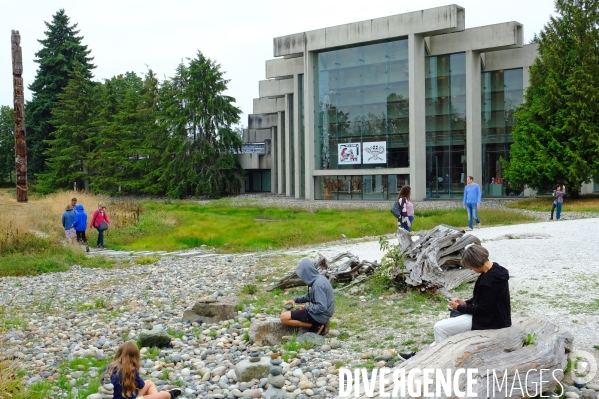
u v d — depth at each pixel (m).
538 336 5.70
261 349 8.12
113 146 63.84
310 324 8.40
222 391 6.56
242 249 20.44
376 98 44.81
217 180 60.91
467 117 41.88
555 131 35.12
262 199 52.28
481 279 5.82
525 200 37.50
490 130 44.00
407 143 43.31
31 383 7.34
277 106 60.72
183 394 6.52
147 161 62.78
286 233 23.48
